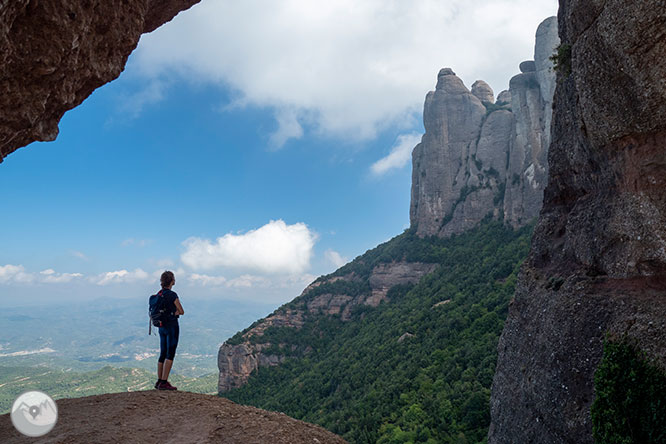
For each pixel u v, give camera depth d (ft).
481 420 101.35
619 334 28.60
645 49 27.66
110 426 18.33
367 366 199.93
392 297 350.64
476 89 447.83
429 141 409.08
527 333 47.47
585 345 32.73
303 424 21.83
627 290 31.30
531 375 41.91
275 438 18.28
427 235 390.63
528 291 51.57
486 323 160.15
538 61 323.98
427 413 118.11
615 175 35.47
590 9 35.04
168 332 27.12
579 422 30.89
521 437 42.24
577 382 32.65
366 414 142.00
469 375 125.29
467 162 388.37
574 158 46.52
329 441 20.18
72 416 19.76
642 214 30.86
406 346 193.98
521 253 233.55
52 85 26.30
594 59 34.22
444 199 389.60
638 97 29.37
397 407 134.00
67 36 24.61
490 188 359.66
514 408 46.03
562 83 52.65
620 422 25.41
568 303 37.60
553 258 50.03
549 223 54.44
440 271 314.76
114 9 29.68
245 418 20.72
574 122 45.52
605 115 33.99
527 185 311.27
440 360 153.07
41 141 29.09
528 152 319.88
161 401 23.00
